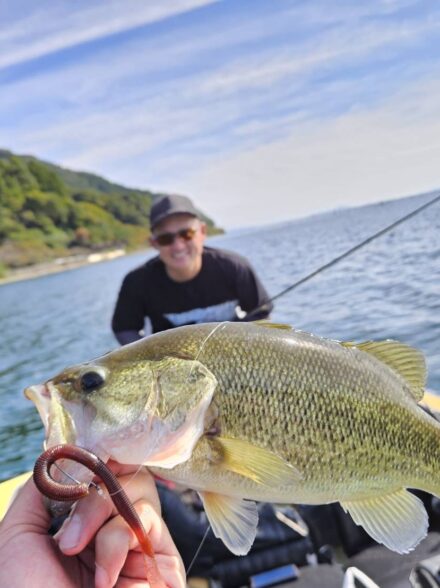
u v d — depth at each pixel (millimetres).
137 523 403
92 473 426
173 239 1386
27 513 416
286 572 748
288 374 535
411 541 543
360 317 2195
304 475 531
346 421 546
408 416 578
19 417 2719
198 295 1474
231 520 516
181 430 507
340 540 810
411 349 605
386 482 562
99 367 519
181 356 527
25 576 374
